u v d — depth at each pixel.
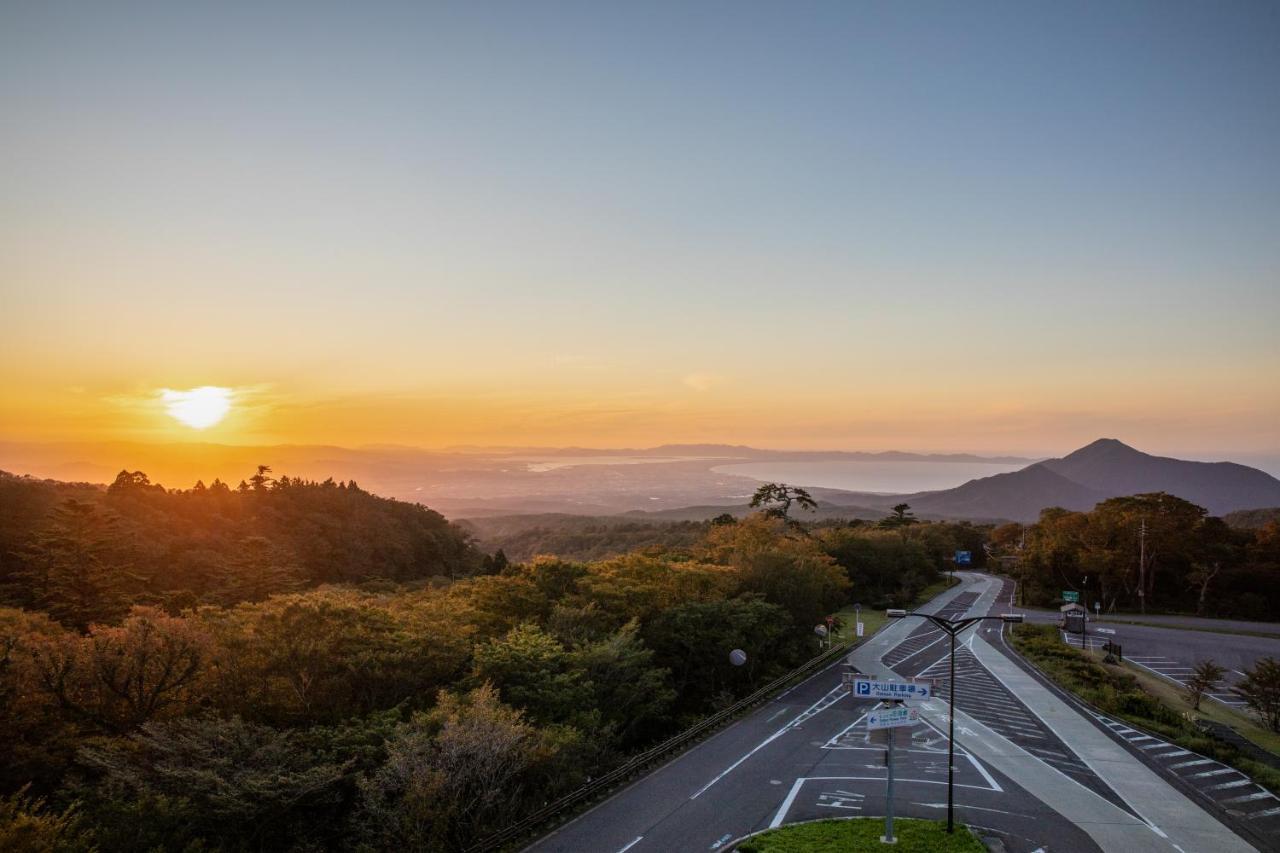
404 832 28.20
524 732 34.00
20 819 23.08
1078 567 122.44
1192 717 54.56
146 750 30.23
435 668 41.09
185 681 36.88
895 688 30.00
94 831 25.09
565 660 44.66
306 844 28.75
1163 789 36.97
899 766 40.41
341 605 42.75
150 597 79.25
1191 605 121.31
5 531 93.88
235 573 96.31
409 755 29.81
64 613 71.38
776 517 138.75
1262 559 120.44
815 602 78.06
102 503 117.12
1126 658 79.75
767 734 46.81
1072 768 40.16
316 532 143.12
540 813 32.12
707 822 32.94
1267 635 92.19
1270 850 30.34
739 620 60.00
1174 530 121.00
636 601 61.47
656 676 50.12
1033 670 69.12
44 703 34.22
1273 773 38.44
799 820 32.97
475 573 124.19
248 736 30.47
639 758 39.66
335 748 31.77
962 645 83.62
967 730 47.69
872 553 127.19
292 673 37.31
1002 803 34.88
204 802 27.38
